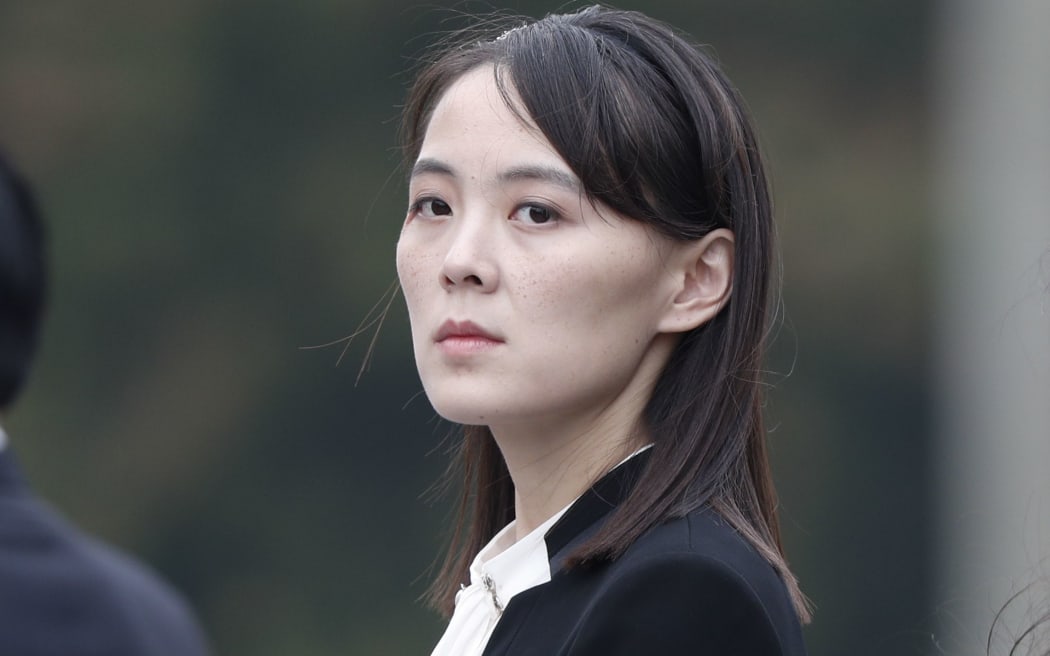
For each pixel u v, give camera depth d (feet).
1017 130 138.41
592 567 25.57
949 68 139.95
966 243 136.15
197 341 139.03
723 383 26.58
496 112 26.27
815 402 134.10
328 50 140.77
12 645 17.01
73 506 135.64
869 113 140.05
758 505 26.86
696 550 24.47
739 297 26.81
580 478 26.94
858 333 135.44
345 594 131.13
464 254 25.86
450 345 26.16
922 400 134.21
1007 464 127.13
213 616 132.67
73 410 137.80
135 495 135.64
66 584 17.48
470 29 29.73
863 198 137.59
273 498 134.31
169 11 142.72
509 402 25.93
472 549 30.76
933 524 130.93
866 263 136.26
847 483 132.67
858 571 131.23
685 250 26.61
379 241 137.08
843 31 139.64
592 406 26.68
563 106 25.95
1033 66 138.72
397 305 133.39
